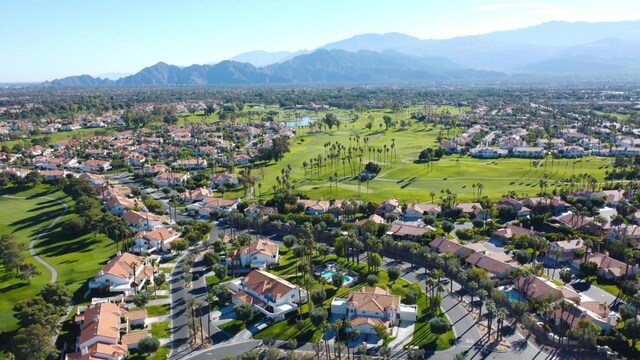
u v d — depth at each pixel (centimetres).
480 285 15838
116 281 16738
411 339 13375
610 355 12362
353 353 12706
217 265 17450
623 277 16675
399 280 17062
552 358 12419
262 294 15525
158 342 12850
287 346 13125
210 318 14775
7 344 13475
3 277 17588
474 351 12762
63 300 15000
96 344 12669
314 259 19175
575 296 14738
